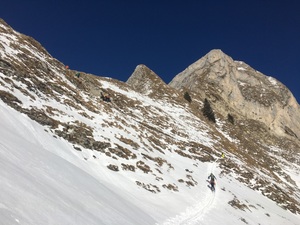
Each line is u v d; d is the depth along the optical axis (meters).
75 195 13.04
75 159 22.67
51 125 25.31
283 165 78.06
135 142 33.66
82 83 45.59
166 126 55.41
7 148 13.50
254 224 28.86
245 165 52.19
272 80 139.50
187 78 123.75
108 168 24.97
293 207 41.84
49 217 8.84
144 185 25.34
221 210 28.00
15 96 25.17
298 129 122.69
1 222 6.77
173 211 22.83
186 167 37.41
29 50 38.81
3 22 42.22
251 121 105.94
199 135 59.59
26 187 9.79
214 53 123.00
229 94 113.75
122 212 15.23
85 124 29.70
